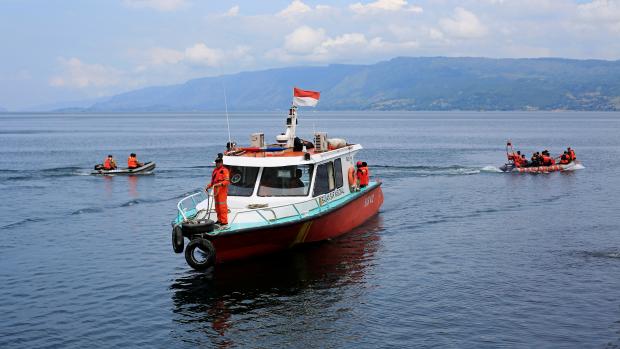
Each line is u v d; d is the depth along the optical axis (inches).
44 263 844.6
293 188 856.9
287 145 959.0
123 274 787.4
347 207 959.0
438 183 1708.9
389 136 5078.7
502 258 844.0
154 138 4921.3
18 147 3693.4
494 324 603.2
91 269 812.0
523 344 556.4
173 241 753.0
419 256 858.8
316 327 602.9
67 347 560.7
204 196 1036.5
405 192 1514.5
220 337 582.9
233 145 930.7
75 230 1063.0
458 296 685.3
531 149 3351.4
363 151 3181.6
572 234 993.5
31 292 717.3
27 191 1572.3
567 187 1605.6
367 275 767.7
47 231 1055.6
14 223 1128.8
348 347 557.3
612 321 606.5
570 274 763.4
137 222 1135.6
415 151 3186.5
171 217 1186.6
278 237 798.5
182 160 2635.3
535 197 1419.8
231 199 837.2
